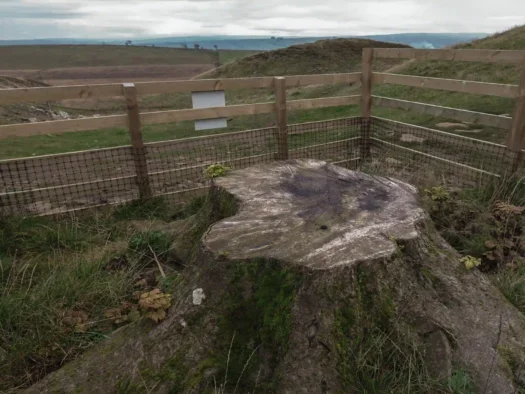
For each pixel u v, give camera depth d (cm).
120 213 446
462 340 209
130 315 262
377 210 260
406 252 226
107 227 413
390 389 190
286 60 3089
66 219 422
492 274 304
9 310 254
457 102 1004
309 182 307
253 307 207
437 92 1133
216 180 313
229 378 195
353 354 196
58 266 327
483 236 335
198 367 198
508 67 1101
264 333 201
